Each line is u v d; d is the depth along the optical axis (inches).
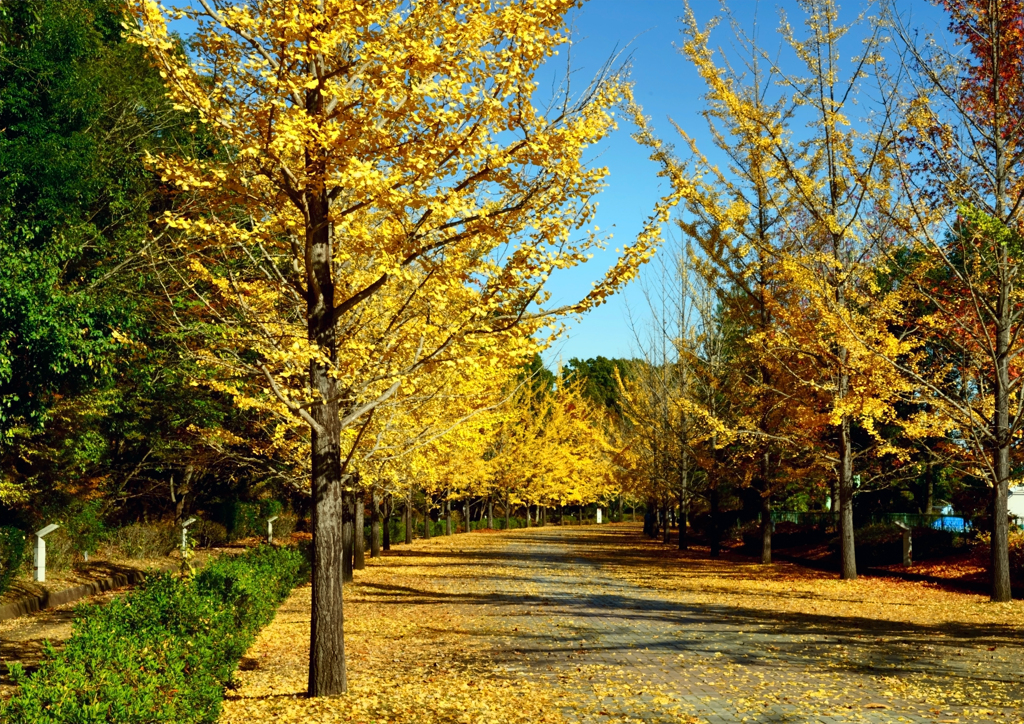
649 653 390.3
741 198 794.8
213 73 296.7
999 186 563.8
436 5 278.8
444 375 464.4
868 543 846.5
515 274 288.8
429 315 327.3
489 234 296.5
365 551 1283.2
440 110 275.6
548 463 1895.9
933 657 372.5
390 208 291.0
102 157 561.9
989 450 620.4
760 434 811.4
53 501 716.7
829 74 694.5
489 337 296.8
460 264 293.4
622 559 1092.5
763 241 804.6
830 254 717.3
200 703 230.5
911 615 521.3
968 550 762.8
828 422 769.6
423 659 382.6
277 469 687.1
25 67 493.7
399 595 679.1
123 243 536.4
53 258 466.0
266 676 351.6
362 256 386.0
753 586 716.0
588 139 285.1
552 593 684.1
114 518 992.2
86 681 192.4
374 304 434.0
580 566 979.9
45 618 530.3
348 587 743.1
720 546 1316.4
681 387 1207.6
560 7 273.4
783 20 696.4
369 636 457.1
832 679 324.5
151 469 971.9
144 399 684.1
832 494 1245.7
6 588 552.1
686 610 562.3
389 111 289.0
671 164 753.0
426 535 1676.9
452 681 328.2
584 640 432.5
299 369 296.8
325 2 268.5
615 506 2950.3
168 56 277.4
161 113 617.3
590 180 293.1
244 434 748.6
